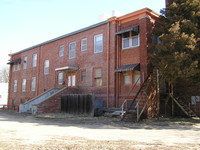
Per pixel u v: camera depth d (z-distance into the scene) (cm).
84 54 2209
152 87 1612
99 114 1747
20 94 3209
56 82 2550
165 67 1379
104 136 849
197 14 1370
